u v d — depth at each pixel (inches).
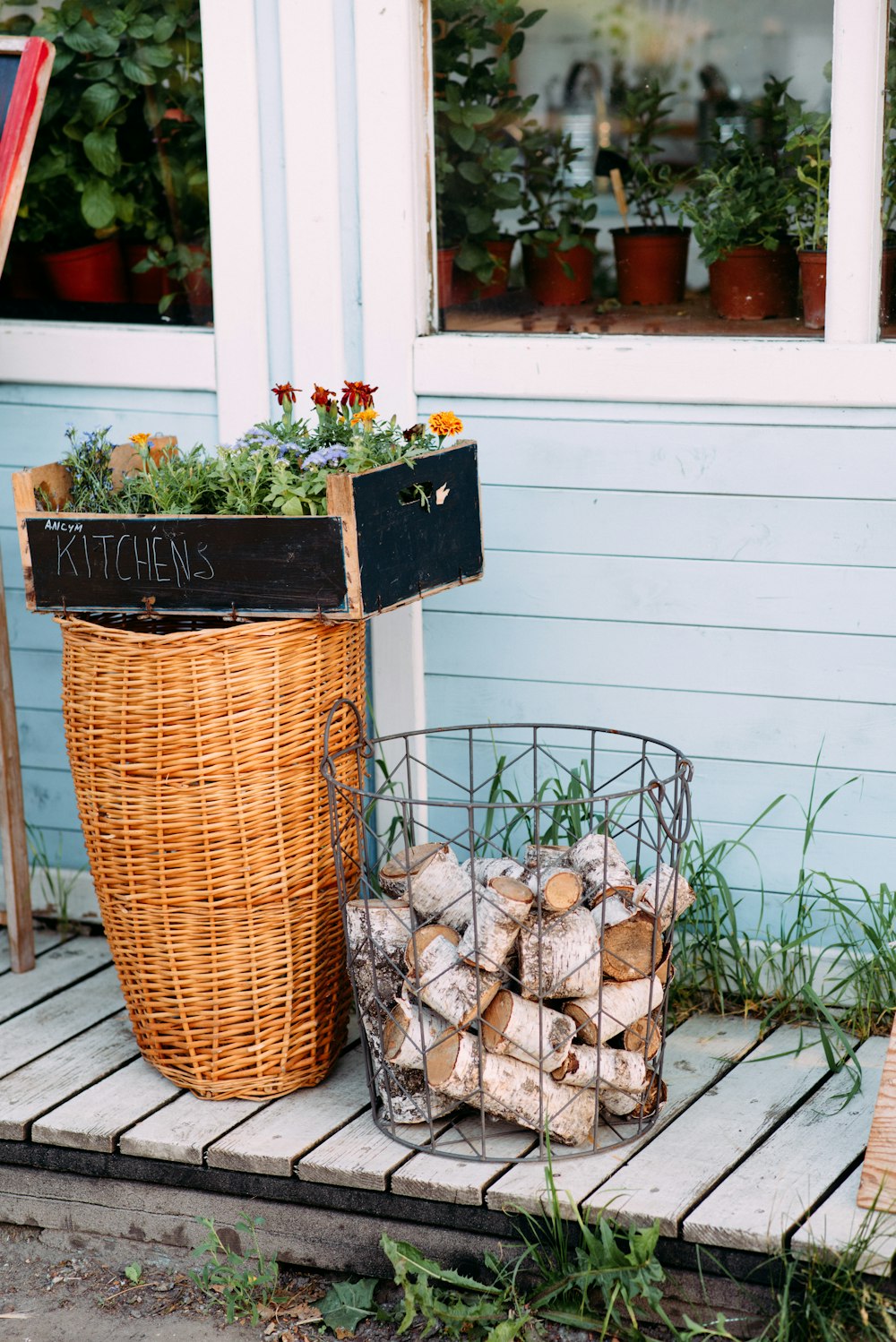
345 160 110.0
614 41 114.7
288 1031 97.3
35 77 106.3
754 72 111.7
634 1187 85.5
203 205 118.6
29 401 121.6
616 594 110.3
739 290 109.0
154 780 92.3
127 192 120.2
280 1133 92.7
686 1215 82.6
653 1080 92.4
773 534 105.7
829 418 102.7
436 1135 91.4
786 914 110.0
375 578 89.7
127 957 97.7
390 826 103.9
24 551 94.8
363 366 113.3
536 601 112.3
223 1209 91.8
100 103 119.5
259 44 110.3
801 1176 86.4
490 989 87.0
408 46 106.8
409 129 108.1
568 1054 87.2
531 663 113.3
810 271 106.0
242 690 91.0
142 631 102.0
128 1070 102.2
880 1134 84.0
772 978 108.7
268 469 93.1
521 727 102.0
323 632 94.1
